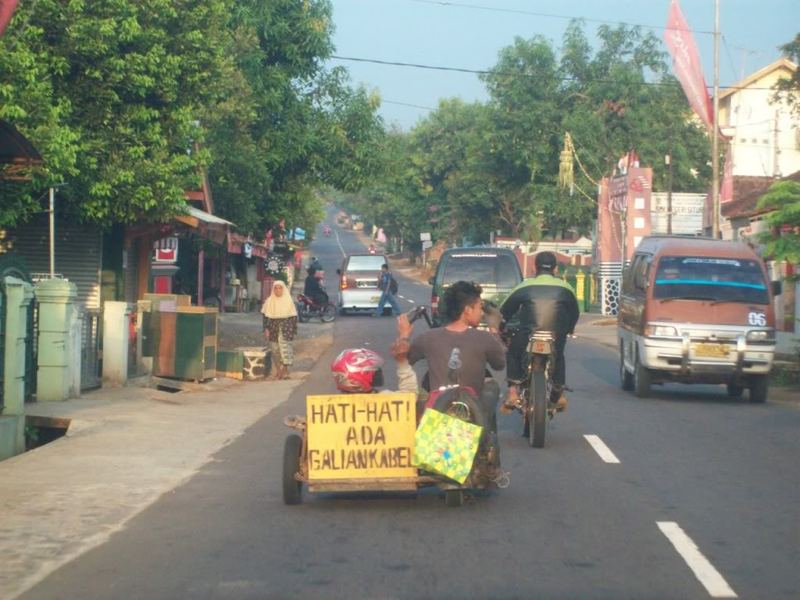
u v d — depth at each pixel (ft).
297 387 62.39
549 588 21.15
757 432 44.47
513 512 28.45
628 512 28.48
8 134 42.27
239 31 110.73
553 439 41.93
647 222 144.15
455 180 275.18
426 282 284.61
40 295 50.65
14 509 28.91
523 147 225.15
